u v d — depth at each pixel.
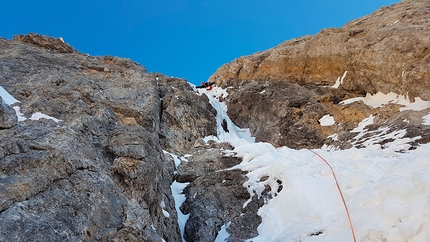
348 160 9.41
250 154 10.91
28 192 5.16
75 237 5.00
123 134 8.43
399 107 12.72
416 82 12.58
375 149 10.27
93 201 5.84
